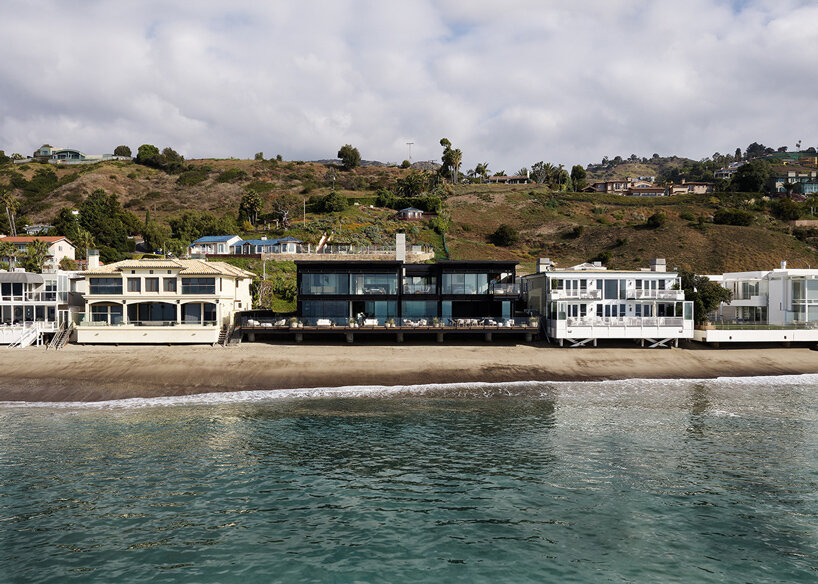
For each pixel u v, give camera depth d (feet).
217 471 83.61
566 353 168.86
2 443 96.53
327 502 73.20
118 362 150.92
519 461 88.02
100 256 299.17
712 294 188.65
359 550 61.41
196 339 172.04
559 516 69.51
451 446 95.35
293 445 95.86
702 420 111.96
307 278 183.62
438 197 447.42
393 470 84.28
